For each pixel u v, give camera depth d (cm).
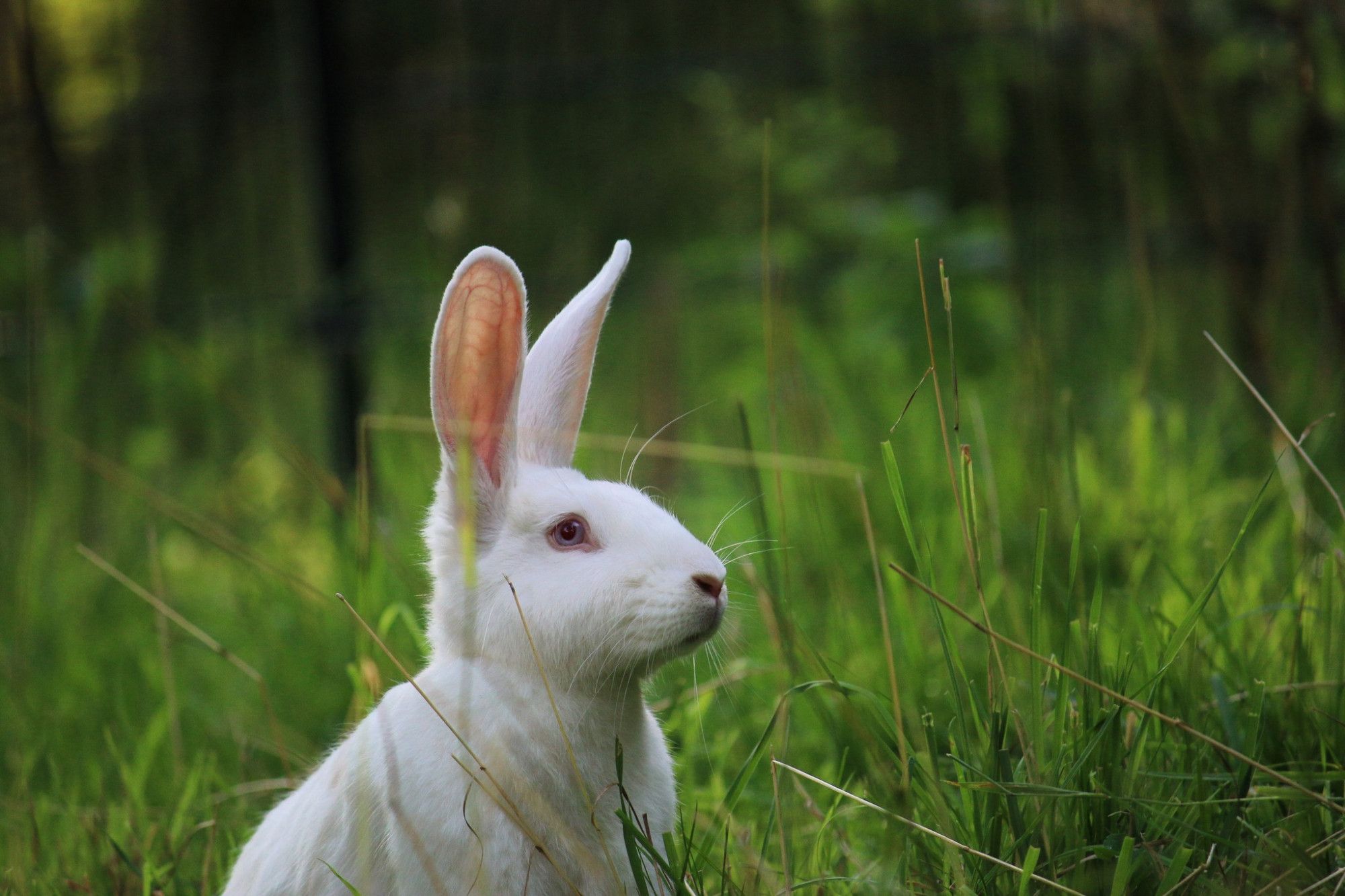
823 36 1395
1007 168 962
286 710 599
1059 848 353
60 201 1291
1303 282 825
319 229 971
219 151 1443
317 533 800
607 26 1572
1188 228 911
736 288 1102
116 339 1066
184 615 728
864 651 518
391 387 939
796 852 424
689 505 806
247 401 1148
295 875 379
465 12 1583
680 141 1415
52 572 748
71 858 455
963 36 1056
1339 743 393
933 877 350
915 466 708
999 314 910
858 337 926
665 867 349
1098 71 935
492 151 1416
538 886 364
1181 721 380
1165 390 821
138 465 980
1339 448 673
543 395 440
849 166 1238
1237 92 845
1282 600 471
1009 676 403
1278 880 329
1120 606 511
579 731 376
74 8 1525
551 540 385
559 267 1261
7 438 916
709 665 527
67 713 594
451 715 372
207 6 1605
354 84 983
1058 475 555
